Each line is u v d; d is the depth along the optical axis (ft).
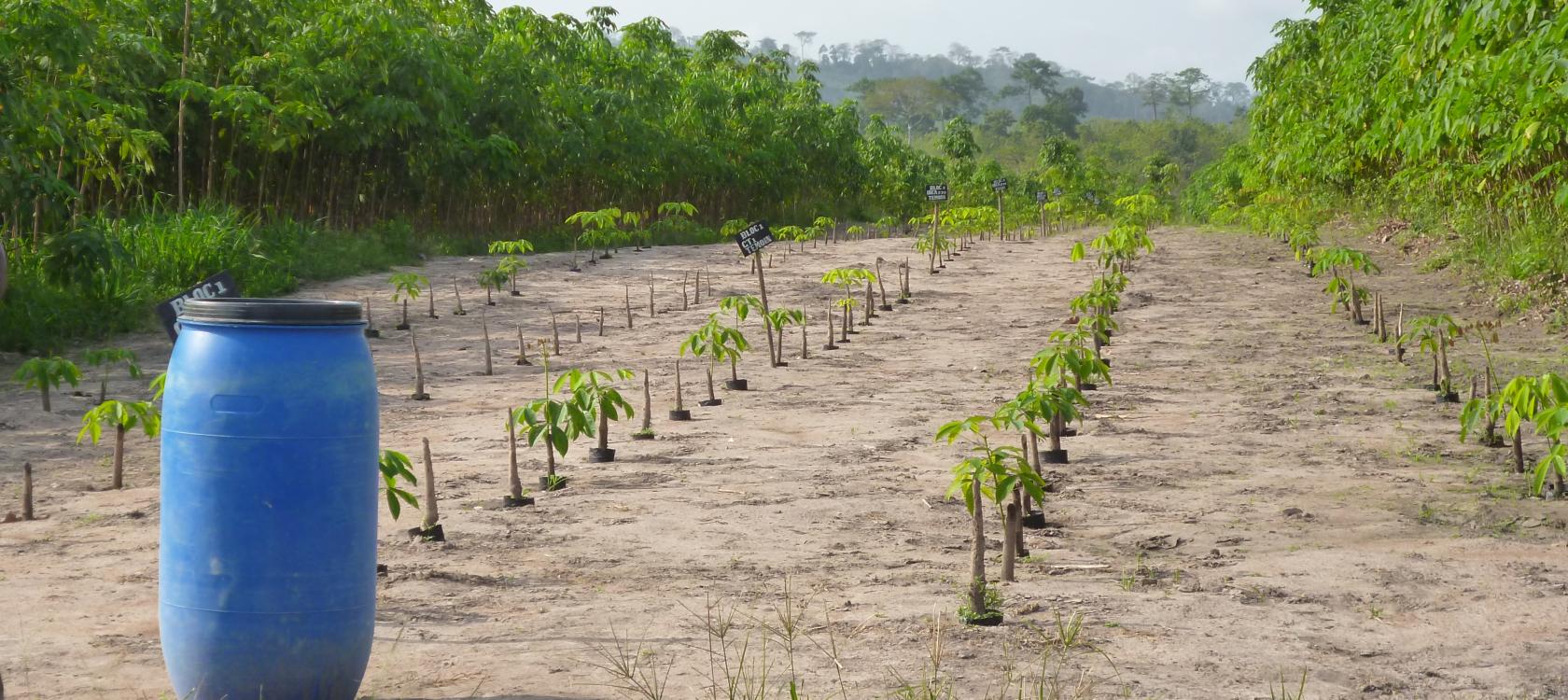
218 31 78.43
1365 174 89.40
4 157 49.80
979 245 91.40
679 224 111.65
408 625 16.22
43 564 19.51
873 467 27.09
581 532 21.63
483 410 34.94
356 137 82.74
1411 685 13.97
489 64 98.68
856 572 19.10
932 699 13.15
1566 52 30.07
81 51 53.01
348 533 12.45
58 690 13.78
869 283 52.54
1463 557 19.60
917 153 187.11
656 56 131.54
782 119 149.59
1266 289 60.13
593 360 44.27
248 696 12.31
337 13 83.97
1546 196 58.65
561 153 106.32
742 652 15.02
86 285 49.34
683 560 19.86
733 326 52.24
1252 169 115.75
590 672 14.29
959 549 20.61
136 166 66.90
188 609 12.26
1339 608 17.02
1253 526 21.72
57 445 29.94
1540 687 13.93
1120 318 52.08
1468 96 39.52
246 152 83.20
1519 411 19.62
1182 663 14.64
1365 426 30.86
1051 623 16.25
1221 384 37.27
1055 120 462.60
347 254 73.20
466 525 22.13
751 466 27.27
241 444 12.07
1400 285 60.08
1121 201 79.41
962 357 43.47
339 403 12.35
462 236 98.07
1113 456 27.84
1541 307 49.26
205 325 12.40
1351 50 78.33
